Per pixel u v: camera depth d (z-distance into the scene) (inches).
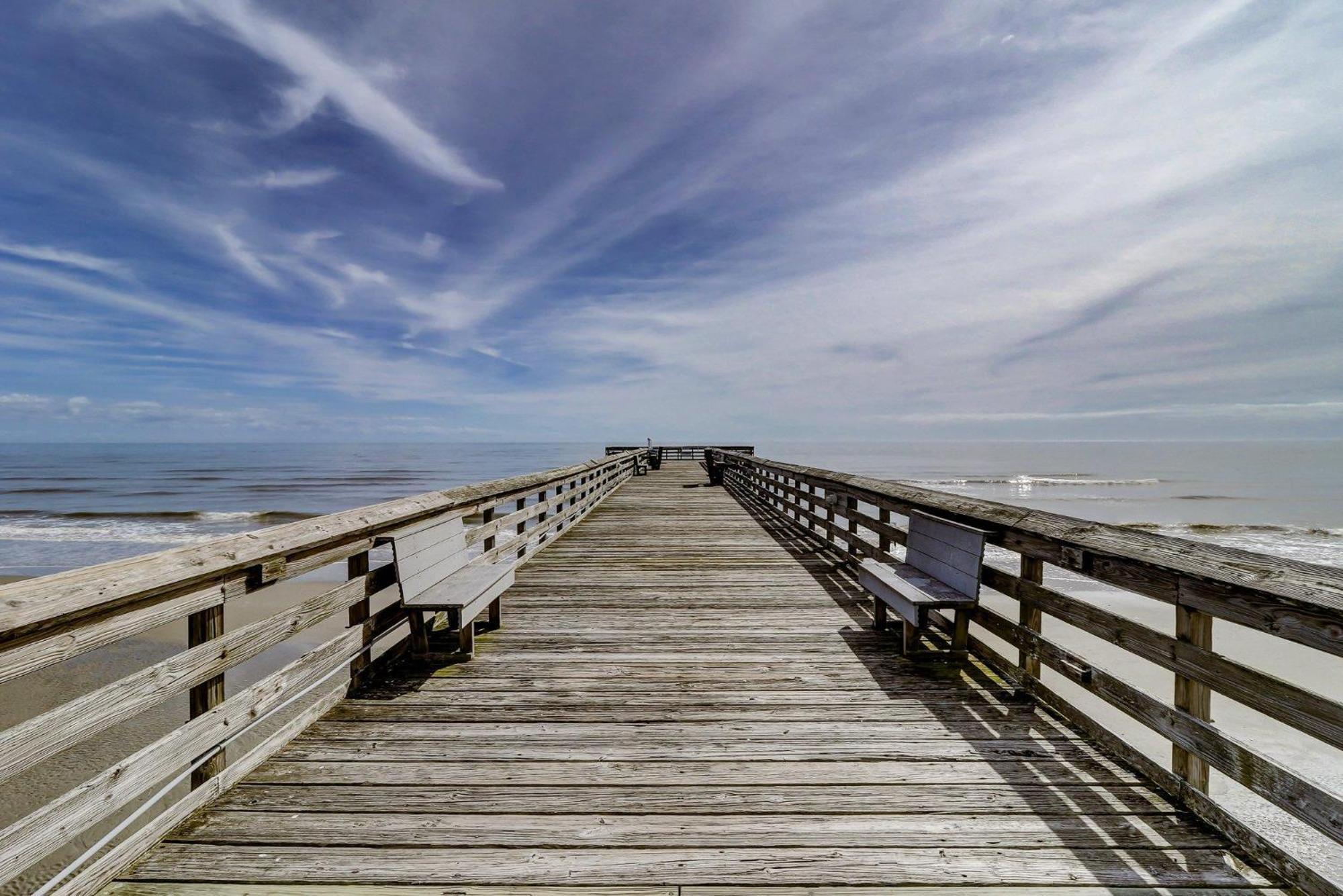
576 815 80.2
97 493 1218.6
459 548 156.8
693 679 124.3
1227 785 146.9
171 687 73.1
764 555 246.2
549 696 116.3
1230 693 71.0
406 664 131.9
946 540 136.9
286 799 83.2
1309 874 62.9
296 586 390.0
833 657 135.8
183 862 71.1
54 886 60.8
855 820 79.2
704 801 83.3
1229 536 632.4
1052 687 217.6
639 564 230.2
